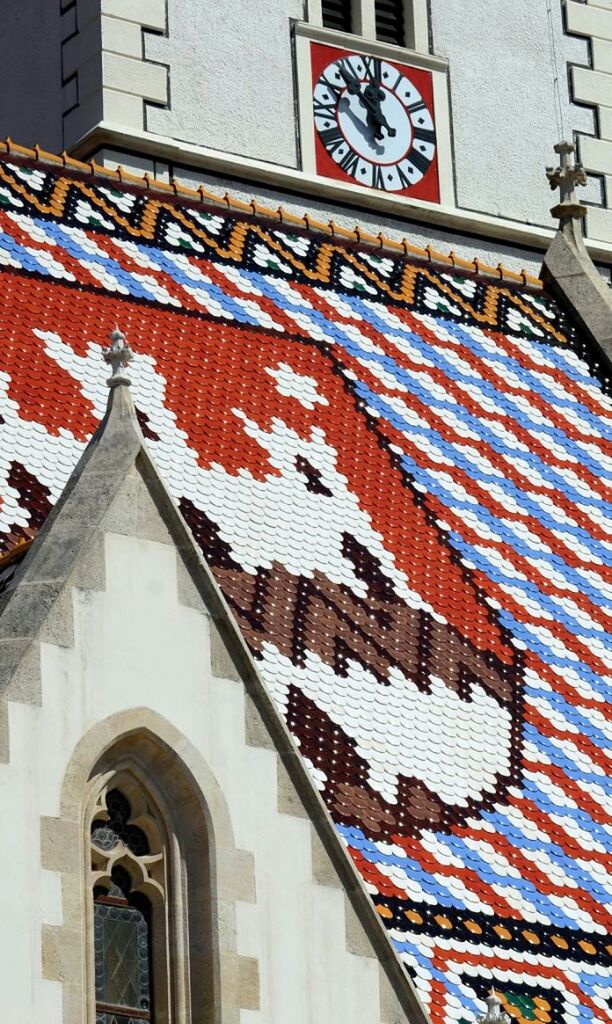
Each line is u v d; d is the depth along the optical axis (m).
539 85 62.03
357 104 59.72
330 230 55.03
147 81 58.06
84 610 37.44
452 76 60.97
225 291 51.75
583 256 58.16
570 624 49.00
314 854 38.22
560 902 43.19
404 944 41.09
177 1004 37.19
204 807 37.66
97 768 37.28
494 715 45.91
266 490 47.66
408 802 43.34
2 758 36.38
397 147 59.88
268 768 38.22
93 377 47.72
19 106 59.72
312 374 51.03
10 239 49.94
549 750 45.94
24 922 36.00
